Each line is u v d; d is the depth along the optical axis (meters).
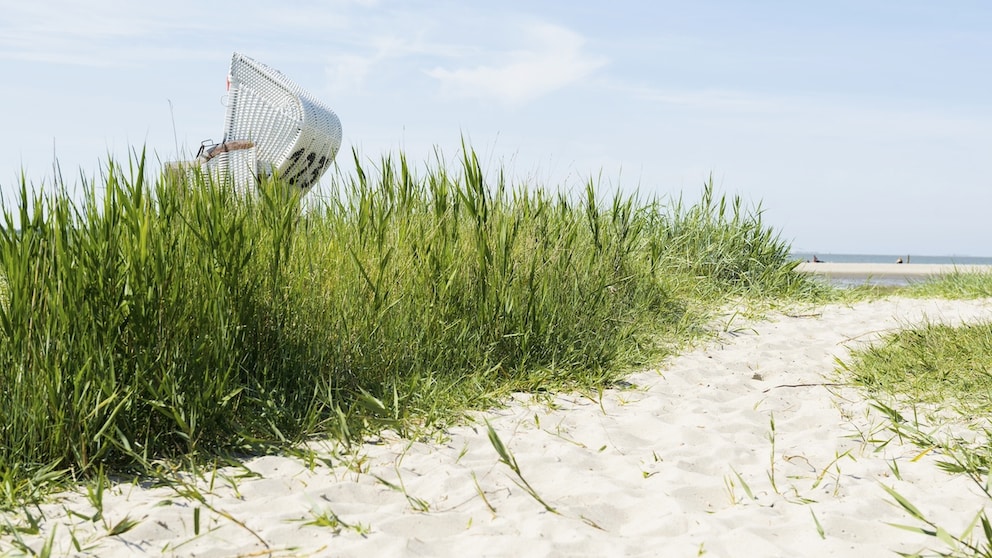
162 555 2.25
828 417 3.94
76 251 3.17
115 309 3.14
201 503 2.68
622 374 4.73
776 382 4.74
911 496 2.76
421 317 4.39
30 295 3.04
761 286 7.83
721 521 2.53
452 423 3.69
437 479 2.95
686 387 4.58
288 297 3.87
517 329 4.64
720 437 3.59
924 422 3.74
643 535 2.47
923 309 7.62
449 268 4.63
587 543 2.35
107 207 3.24
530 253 5.12
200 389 3.32
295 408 3.65
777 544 2.37
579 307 5.15
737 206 8.46
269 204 4.11
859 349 5.52
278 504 2.70
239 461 3.13
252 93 6.65
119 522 2.46
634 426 3.75
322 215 4.91
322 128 6.63
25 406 2.97
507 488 2.86
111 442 3.00
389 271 4.44
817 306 7.62
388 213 4.63
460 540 2.39
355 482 2.91
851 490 2.85
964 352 4.94
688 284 7.33
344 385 3.92
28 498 2.68
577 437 3.57
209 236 3.54
